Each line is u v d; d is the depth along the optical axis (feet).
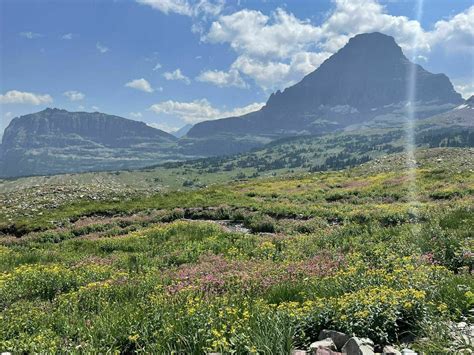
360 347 20.77
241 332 22.22
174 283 43.39
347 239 61.41
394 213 79.05
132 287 42.09
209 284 40.63
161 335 24.25
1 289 44.83
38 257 69.15
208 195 145.07
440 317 23.56
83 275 50.80
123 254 67.92
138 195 164.86
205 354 21.20
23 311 34.83
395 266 35.68
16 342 27.09
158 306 29.43
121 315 29.17
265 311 25.04
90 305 37.35
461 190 111.96
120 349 24.98
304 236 70.49
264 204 115.75
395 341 22.79
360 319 23.08
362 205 111.34
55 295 44.16
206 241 71.72
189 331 23.44
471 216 59.31
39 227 106.01
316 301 27.71
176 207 119.85
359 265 39.24
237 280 39.99
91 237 93.61
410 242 49.06
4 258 68.74
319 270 41.98
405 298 24.39
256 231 88.74
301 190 165.68
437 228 52.39
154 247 71.97
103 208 123.95
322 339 23.21
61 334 29.01
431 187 130.21
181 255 62.90
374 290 25.35
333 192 147.74
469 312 25.05
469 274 35.27
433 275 31.58
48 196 162.50
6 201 156.87
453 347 20.20
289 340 21.54
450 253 42.63
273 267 46.16
